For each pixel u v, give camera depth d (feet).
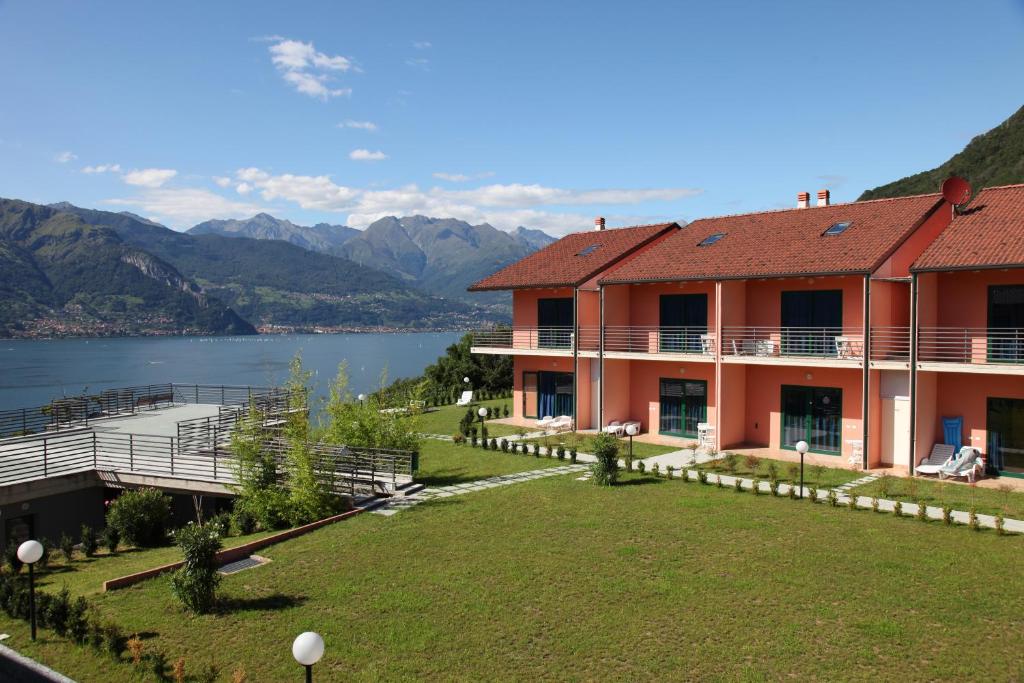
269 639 35.99
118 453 74.59
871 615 36.40
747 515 54.08
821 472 69.67
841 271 70.59
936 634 34.19
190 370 362.74
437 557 46.73
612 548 47.34
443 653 33.94
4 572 44.47
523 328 106.52
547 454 79.15
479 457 81.00
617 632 35.47
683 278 82.64
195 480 64.34
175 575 40.24
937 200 79.41
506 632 35.83
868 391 70.64
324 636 36.09
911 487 60.85
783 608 37.52
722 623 36.04
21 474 65.10
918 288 67.51
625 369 96.07
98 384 290.97
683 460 76.95
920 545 46.60
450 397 139.44
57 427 86.94
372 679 31.76
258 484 58.70
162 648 35.27
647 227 106.83
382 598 40.40
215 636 36.50
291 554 48.57
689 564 44.06
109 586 43.21
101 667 33.68
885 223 77.97
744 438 85.40
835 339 74.59
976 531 49.42
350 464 65.57
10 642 36.50
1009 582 40.09
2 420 88.17
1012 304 67.10
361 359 476.13
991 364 63.67
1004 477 67.00
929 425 70.08
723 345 82.23
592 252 104.01
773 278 76.18
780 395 82.07
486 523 53.88
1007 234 65.82
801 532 49.73
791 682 30.42
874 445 72.64
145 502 60.03
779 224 89.10
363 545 49.75
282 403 91.61
